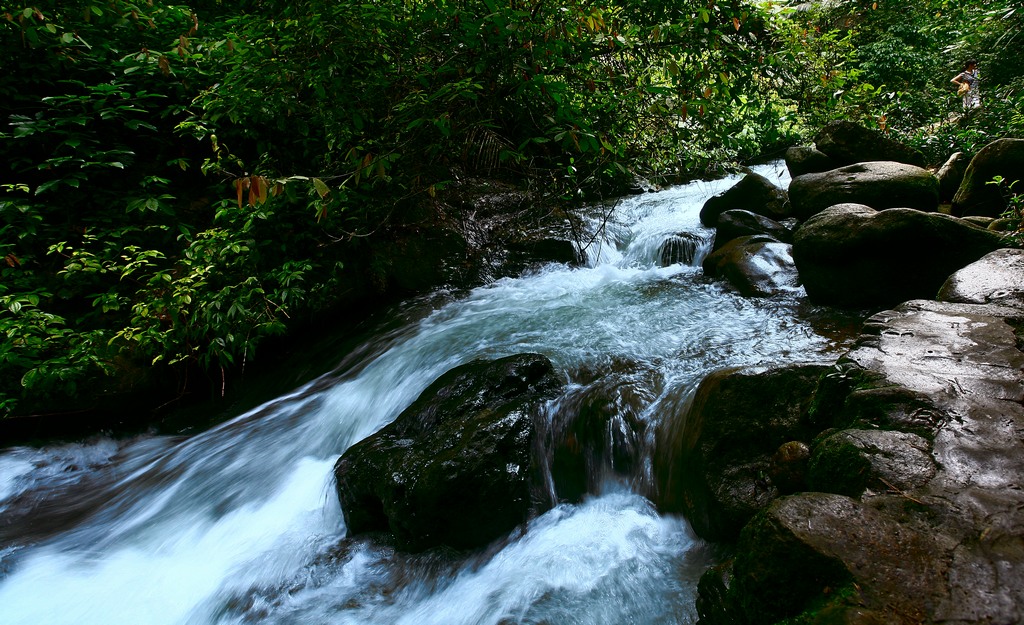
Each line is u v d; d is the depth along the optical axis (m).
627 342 4.39
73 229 5.27
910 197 4.85
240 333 5.05
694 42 4.57
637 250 6.65
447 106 4.41
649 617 2.54
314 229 5.90
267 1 4.74
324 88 4.57
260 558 3.40
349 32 4.20
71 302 5.13
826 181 5.28
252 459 4.35
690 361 3.91
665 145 5.57
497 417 3.38
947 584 1.34
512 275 6.59
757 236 5.53
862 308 4.23
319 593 3.11
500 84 4.36
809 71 5.71
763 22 5.12
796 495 1.60
